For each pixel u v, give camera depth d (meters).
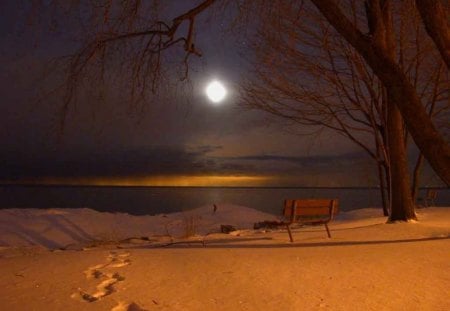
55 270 7.44
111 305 5.64
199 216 23.81
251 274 7.27
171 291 6.27
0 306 5.61
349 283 6.75
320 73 19.25
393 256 8.77
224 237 13.84
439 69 18.06
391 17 14.34
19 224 19.53
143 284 6.61
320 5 6.35
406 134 18.56
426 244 10.21
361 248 9.89
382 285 6.63
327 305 5.74
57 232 18.83
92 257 8.60
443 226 13.95
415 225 14.01
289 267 7.79
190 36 8.41
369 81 19.33
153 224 21.53
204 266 7.83
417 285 6.62
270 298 6.01
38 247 14.41
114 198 71.06
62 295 6.04
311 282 6.80
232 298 6.00
